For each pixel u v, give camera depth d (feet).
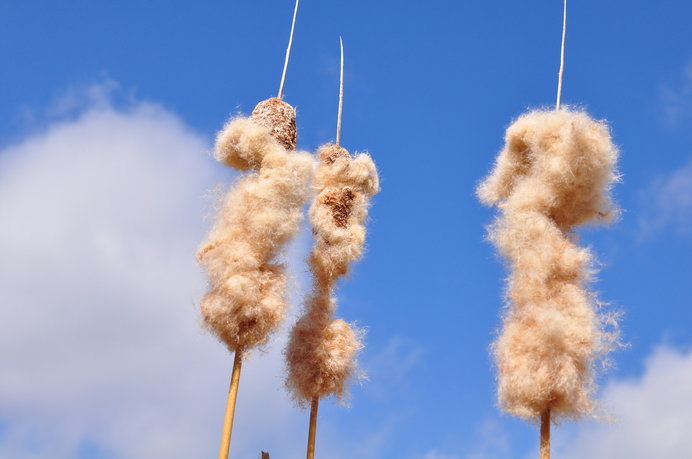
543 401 30.68
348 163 41.75
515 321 32.12
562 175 32.78
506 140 35.55
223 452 33.88
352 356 38.19
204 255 37.11
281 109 40.42
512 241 33.01
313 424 37.19
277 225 37.24
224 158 39.73
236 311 35.88
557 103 34.71
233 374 35.60
